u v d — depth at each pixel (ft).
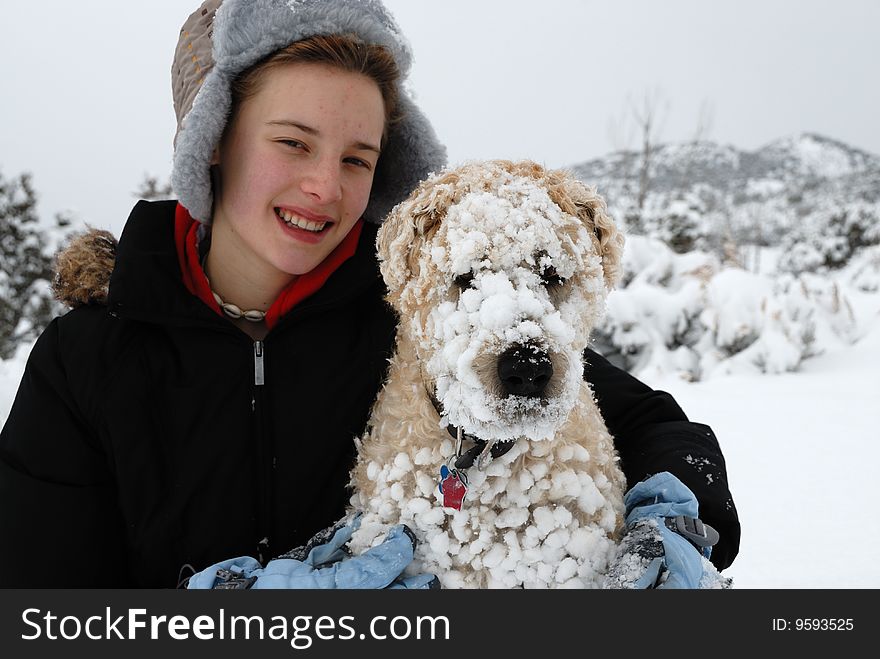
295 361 5.97
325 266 6.28
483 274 5.44
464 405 5.23
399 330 6.38
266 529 5.95
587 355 7.66
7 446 5.70
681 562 5.17
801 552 10.58
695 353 26.03
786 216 120.06
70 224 51.70
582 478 5.60
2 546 5.51
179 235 6.25
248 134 5.70
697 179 122.11
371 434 6.23
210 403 5.75
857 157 322.34
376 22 5.79
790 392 21.25
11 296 49.34
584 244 5.77
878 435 16.39
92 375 5.63
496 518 5.50
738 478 14.15
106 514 5.81
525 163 6.22
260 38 5.54
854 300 33.58
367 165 6.01
